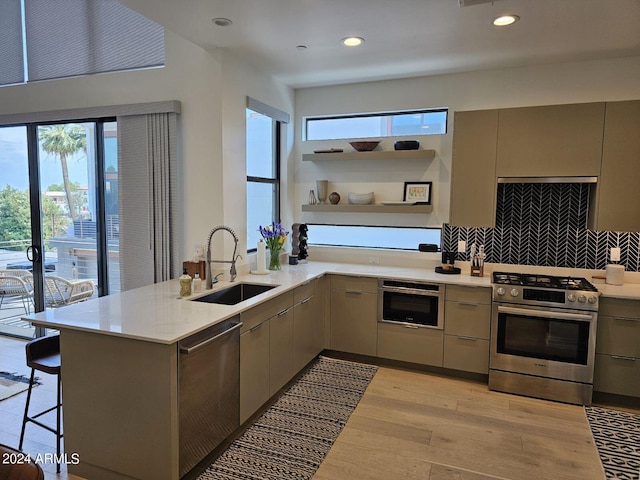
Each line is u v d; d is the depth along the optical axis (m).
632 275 3.68
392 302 3.91
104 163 4.07
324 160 4.53
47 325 2.36
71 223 4.32
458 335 3.70
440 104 4.23
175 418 2.17
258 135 4.24
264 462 2.52
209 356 2.42
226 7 2.68
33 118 4.19
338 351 4.21
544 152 3.57
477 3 2.54
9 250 4.68
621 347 3.26
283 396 3.38
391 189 4.49
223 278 3.58
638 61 3.61
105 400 2.28
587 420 3.06
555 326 3.34
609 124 3.40
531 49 3.44
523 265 4.02
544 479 2.39
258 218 4.31
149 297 2.96
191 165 3.61
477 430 2.90
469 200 3.81
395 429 2.90
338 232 4.84
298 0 2.59
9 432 2.86
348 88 4.56
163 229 3.67
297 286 3.45
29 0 4.19
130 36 3.81
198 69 3.52
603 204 3.47
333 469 2.46
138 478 2.26
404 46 3.38
